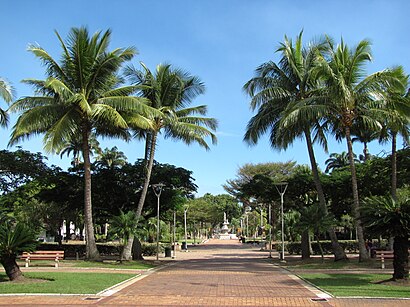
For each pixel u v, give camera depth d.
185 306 10.53
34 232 15.35
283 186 30.59
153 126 24.67
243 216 92.31
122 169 28.95
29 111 20.81
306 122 24.61
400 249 14.75
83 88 22.53
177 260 29.28
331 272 19.33
